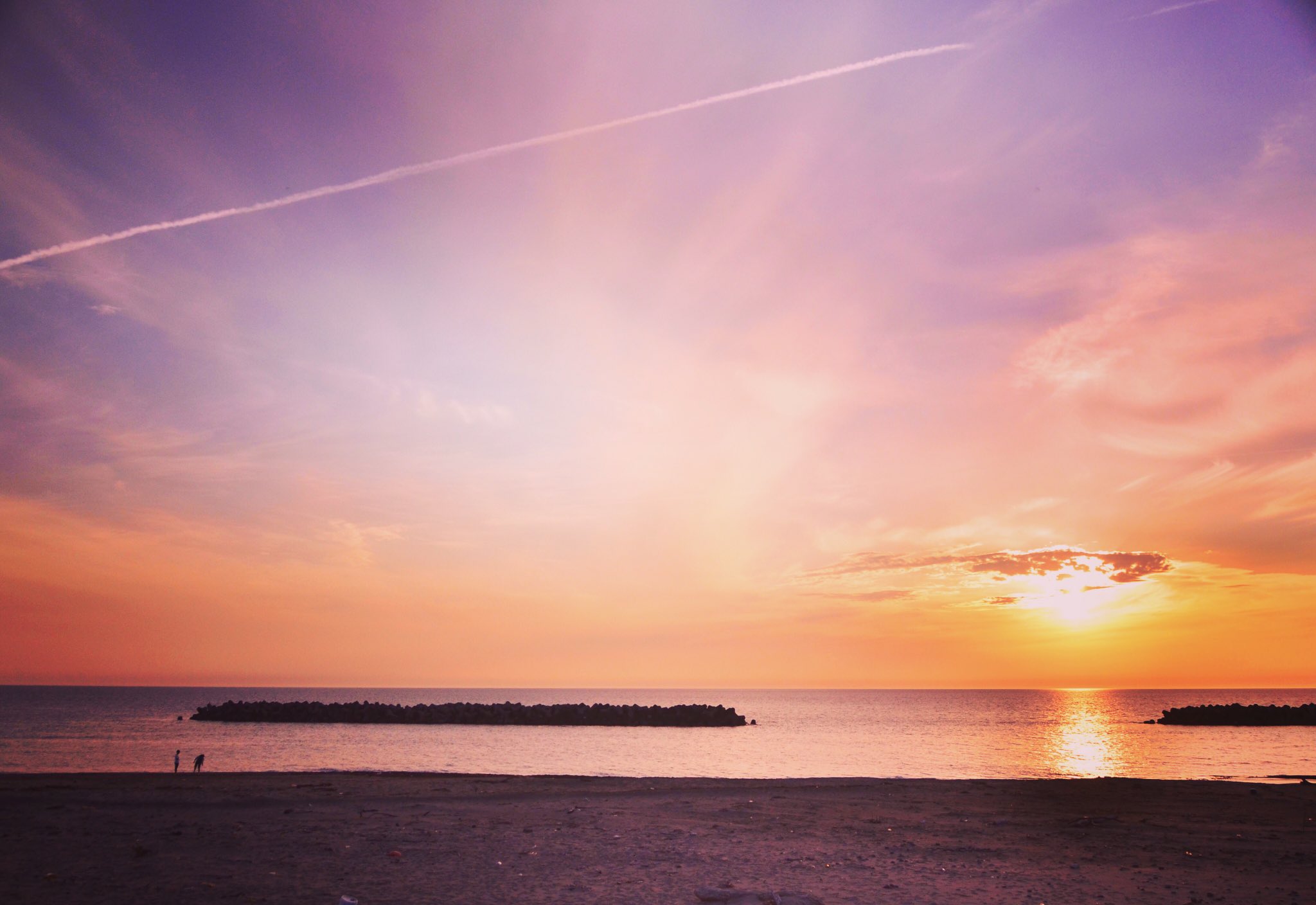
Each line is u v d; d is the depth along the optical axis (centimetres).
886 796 2598
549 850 1578
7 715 13225
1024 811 2273
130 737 8150
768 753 6359
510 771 4819
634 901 1184
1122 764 5309
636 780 3209
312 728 9712
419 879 1307
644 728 10231
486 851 1552
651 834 1780
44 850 1484
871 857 1543
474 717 10612
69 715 13425
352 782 2967
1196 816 2172
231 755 6000
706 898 1193
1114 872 1412
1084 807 2355
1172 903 1186
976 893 1244
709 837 1755
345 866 1387
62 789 2562
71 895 1161
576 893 1225
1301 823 2058
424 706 11544
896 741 7888
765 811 2222
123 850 1494
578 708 11075
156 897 1154
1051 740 7975
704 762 5469
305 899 1163
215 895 1174
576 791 2688
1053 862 1501
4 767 5091
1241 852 1608
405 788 2725
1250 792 2762
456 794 2523
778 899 1180
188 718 11712
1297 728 10381
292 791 2561
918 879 1345
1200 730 9969
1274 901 1203
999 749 6775
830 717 14900
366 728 9850
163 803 2231
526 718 10588
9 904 1111
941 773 4719
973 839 1772
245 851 1505
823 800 2502
